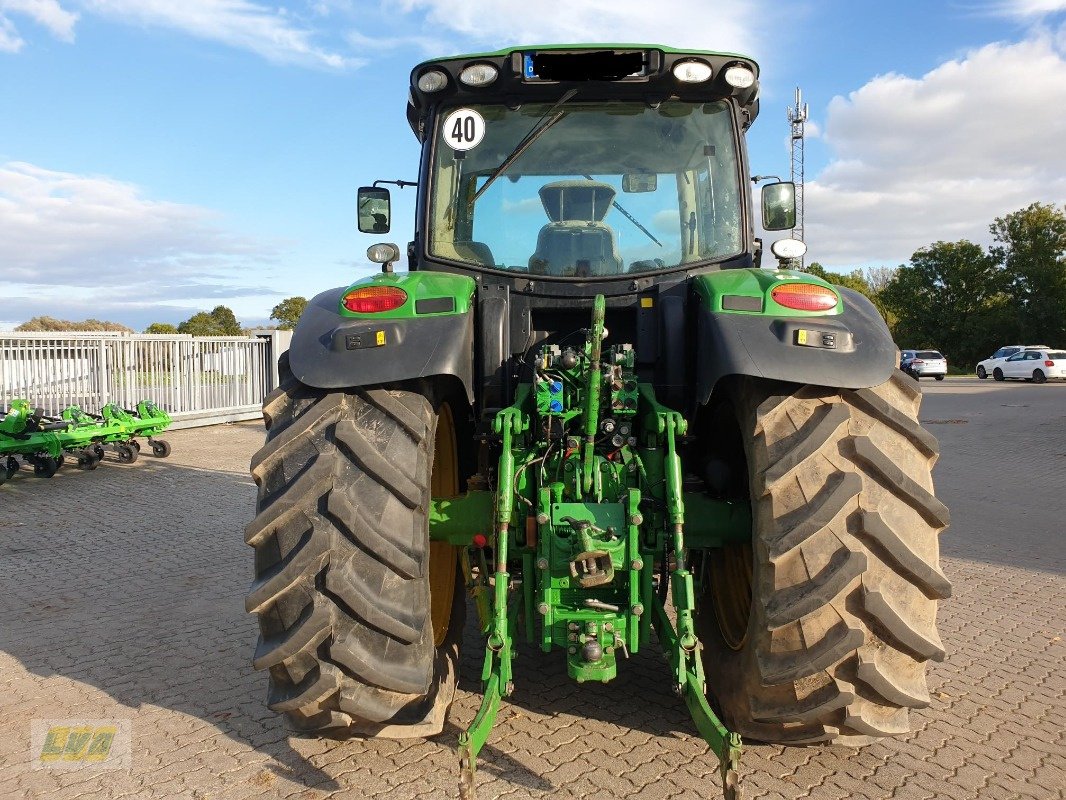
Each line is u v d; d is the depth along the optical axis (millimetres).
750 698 2703
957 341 60500
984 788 2865
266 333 17094
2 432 9258
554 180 3533
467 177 3562
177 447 12695
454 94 3512
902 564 2451
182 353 15195
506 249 3537
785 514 2518
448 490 3699
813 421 2590
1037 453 12547
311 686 2574
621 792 2803
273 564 2590
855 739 2795
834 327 2664
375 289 2873
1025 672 3951
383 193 4402
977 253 59781
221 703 3574
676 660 2693
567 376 2984
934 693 3701
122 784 2898
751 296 2803
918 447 2609
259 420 16875
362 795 2803
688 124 3527
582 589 2826
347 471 2619
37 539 6797
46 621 4695
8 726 3363
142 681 3820
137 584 5453
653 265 3496
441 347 2723
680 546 2695
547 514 2844
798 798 2783
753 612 2637
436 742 3180
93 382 13312
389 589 2584
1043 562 6102
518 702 3535
